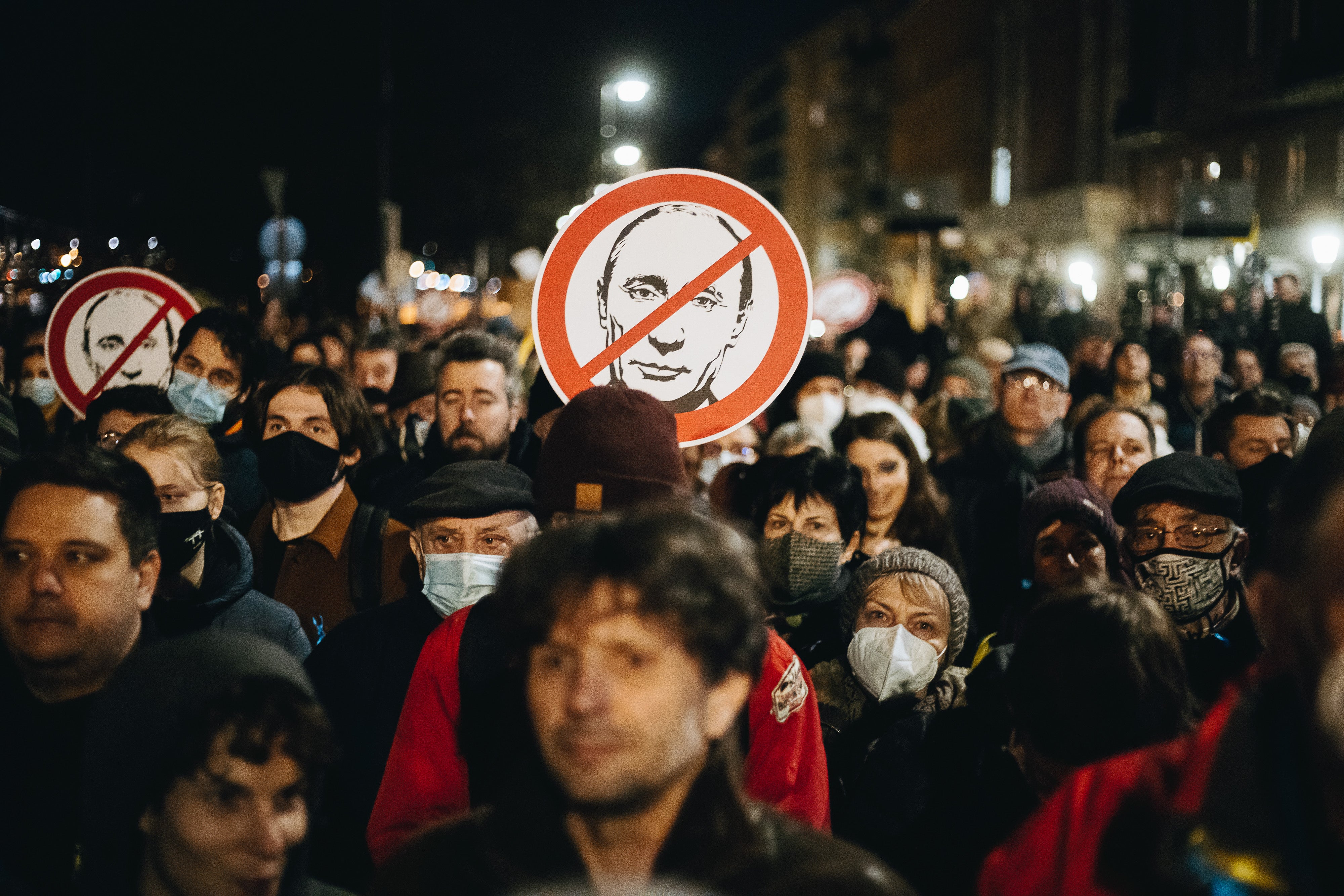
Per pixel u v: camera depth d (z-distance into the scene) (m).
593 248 3.53
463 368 5.07
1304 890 1.51
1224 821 1.59
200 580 3.55
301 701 2.09
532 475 5.07
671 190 3.53
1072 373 11.28
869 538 5.32
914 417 8.17
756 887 1.67
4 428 4.98
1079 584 2.54
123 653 2.66
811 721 2.84
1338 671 1.49
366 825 3.15
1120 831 1.78
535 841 1.72
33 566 2.57
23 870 2.51
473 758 2.60
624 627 1.63
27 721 2.62
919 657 3.58
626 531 1.69
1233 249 19.55
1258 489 4.91
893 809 3.10
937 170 58.88
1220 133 31.69
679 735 1.65
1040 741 2.45
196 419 5.35
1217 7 31.56
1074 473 5.57
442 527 3.37
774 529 4.25
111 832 2.11
